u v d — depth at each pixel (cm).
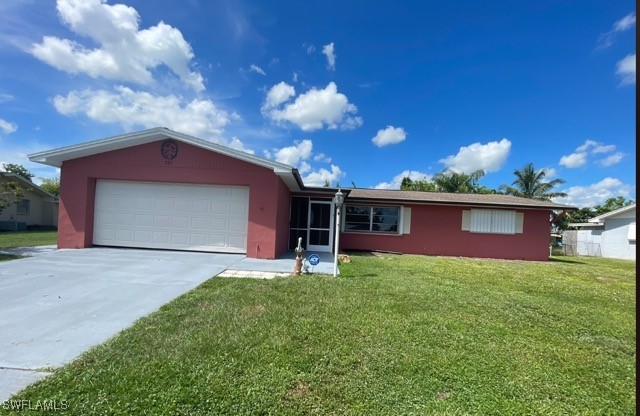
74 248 983
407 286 665
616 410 258
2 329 375
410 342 371
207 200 1005
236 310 459
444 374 301
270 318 429
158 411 230
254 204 968
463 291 649
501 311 519
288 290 586
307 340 363
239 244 1002
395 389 273
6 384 262
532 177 3114
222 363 302
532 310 538
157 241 1008
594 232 2327
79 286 570
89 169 991
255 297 530
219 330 381
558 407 258
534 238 1434
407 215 1447
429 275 835
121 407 233
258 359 313
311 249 1293
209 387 262
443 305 532
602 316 522
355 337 377
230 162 977
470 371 310
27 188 2117
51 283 582
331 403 250
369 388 273
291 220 1299
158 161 986
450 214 1448
